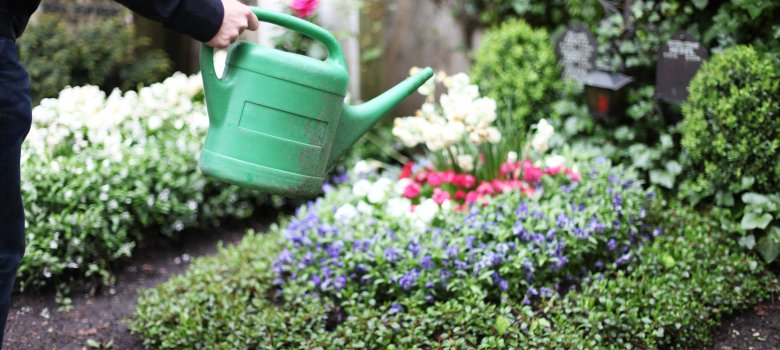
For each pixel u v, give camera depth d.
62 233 3.34
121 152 3.76
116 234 3.53
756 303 3.02
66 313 3.21
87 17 5.65
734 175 3.28
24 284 3.24
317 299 2.88
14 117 1.63
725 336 2.81
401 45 5.42
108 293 3.40
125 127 4.08
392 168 4.21
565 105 4.01
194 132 4.19
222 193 4.08
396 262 2.92
